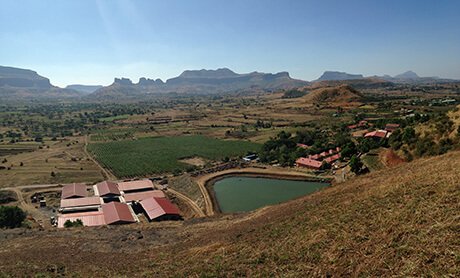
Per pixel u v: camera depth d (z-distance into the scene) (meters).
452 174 28.61
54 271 31.61
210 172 119.31
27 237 50.84
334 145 134.38
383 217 22.92
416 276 14.98
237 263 23.91
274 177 110.81
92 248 41.31
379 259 17.61
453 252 15.47
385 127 141.38
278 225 32.72
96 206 90.69
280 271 20.31
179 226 56.53
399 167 47.44
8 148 179.25
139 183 107.62
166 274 25.62
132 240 44.88
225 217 58.38
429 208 21.34
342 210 29.19
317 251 21.36
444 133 66.38
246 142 180.00
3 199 99.12
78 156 162.25
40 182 118.56
